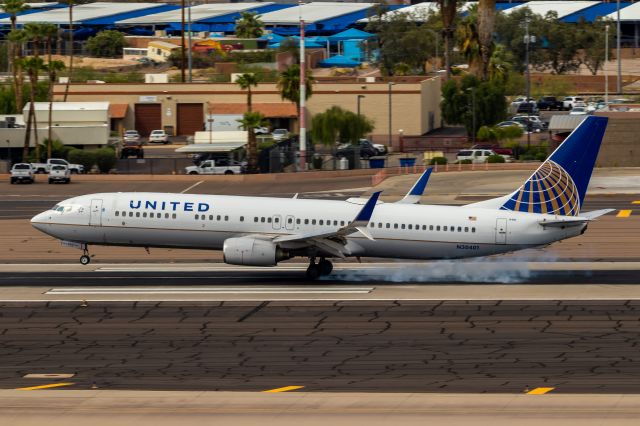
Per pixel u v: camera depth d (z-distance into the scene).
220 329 194.12
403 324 197.50
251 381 160.38
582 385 157.38
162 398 151.12
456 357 174.12
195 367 168.62
